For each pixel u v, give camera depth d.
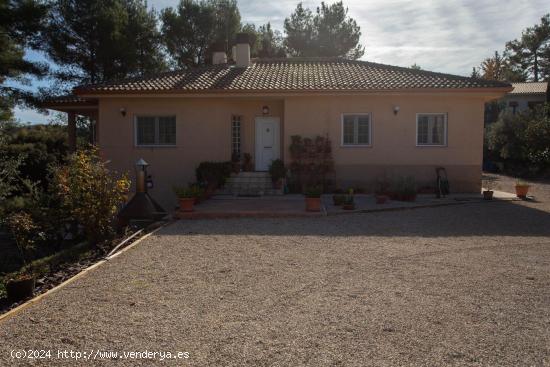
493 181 23.50
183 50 34.78
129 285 6.05
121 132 16.97
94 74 29.53
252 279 6.29
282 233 9.67
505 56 60.06
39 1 24.36
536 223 10.82
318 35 39.03
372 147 16.70
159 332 4.48
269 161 18.12
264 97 16.67
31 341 4.31
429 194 16.41
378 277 6.33
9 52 22.36
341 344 4.17
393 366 3.75
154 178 17.02
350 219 11.45
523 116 28.25
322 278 6.30
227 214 11.75
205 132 16.89
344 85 16.33
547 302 5.25
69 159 10.23
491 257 7.48
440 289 5.76
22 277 5.99
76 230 10.54
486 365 3.77
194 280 6.26
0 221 8.80
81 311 5.09
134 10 30.83
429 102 16.53
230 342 4.23
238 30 35.69
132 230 10.49
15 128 25.39
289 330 4.49
